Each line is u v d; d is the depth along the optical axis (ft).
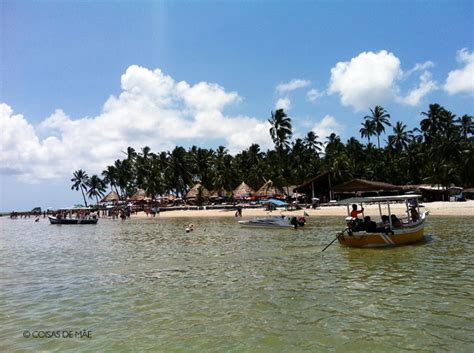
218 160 344.49
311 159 330.95
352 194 246.06
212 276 52.75
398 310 34.86
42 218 373.20
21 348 29.17
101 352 27.94
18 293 46.65
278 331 30.68
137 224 190.08
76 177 447.83
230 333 30.60
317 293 41.60
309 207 208.64
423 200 245.65
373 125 324.80
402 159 299.17
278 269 55.72
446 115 301.43
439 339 28.19
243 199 283.79
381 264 56.59
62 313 37.76
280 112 289.74
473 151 238.07
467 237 82.12
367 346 27.32
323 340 28.60
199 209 274.57
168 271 57.77
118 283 50.49
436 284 43.62
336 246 77.20
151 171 337.52
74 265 66.95
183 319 34.45
